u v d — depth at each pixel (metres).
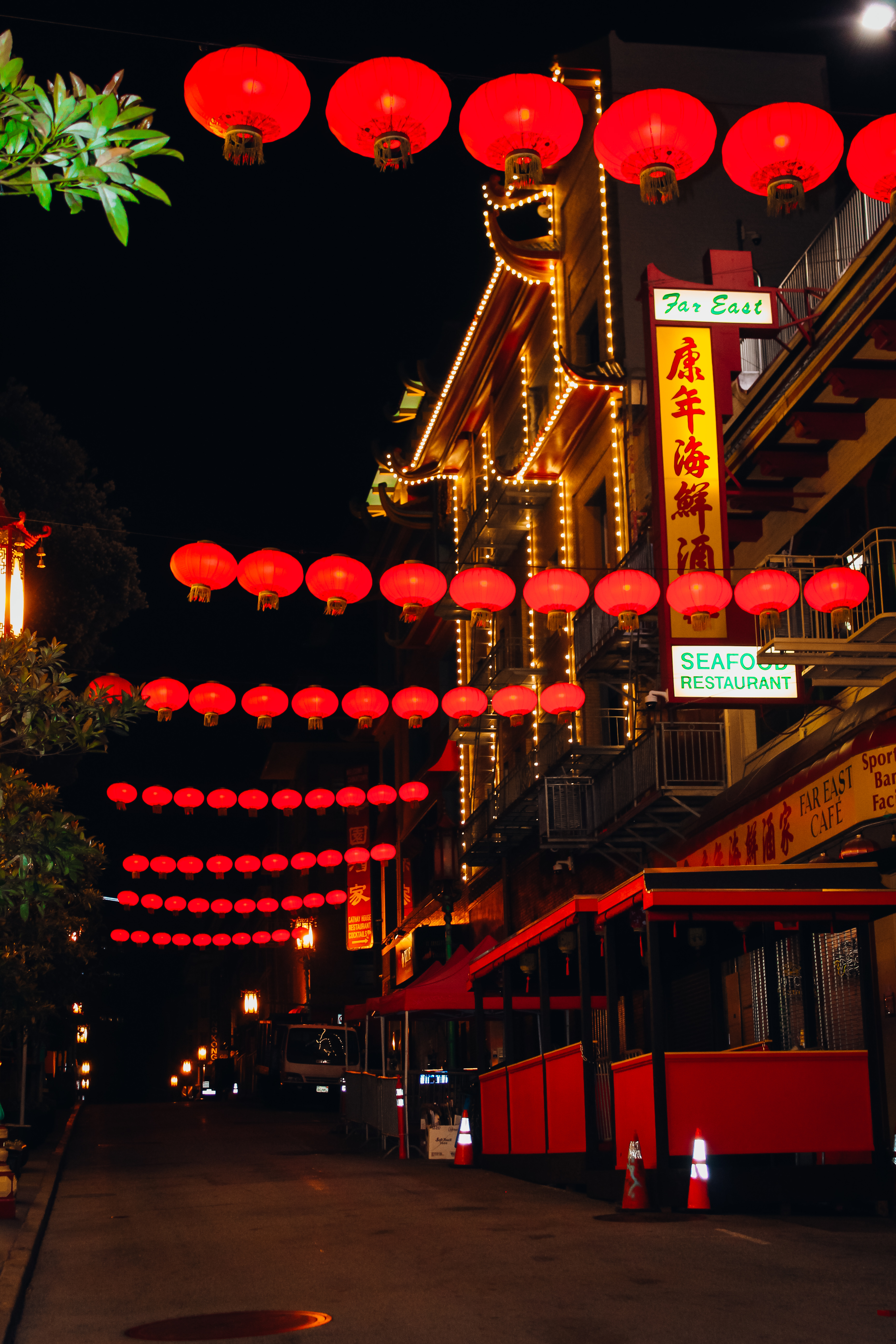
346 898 46.06
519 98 7.41
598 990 22.52
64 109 3.70
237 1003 81.12
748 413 16.34
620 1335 6.61
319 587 13.44
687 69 24.44
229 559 13.21
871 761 13.46
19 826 6.83
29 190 3.75
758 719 18.67
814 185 8.45
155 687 16.28
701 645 15.84
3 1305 7.64
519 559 30.89
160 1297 8.36
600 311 24.09
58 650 7.16
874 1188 11.74
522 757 30.00
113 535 24.89
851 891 12.23
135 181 3.78
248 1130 29.83
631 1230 10.56
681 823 20.58
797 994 15.93
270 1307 7.82
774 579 13.22
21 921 15.57
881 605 13.99
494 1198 13.80
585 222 25.38
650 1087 12.19
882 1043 12.34
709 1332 6.63
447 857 34.62
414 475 36.75
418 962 40.16
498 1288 8.11
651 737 19.59
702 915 12.24
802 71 24.42
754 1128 11.91
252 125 6.70
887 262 13.14
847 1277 8.19
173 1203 14.20
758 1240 9.84
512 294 29.00
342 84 6.91
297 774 63.25
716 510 15.98
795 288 18.00
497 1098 17.94
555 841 22.23
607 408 24.34
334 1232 11.16
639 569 19.69
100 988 25.44
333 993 56.81
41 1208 13.05
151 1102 85.00
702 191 23.80
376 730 50.59
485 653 34.66
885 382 14.39
